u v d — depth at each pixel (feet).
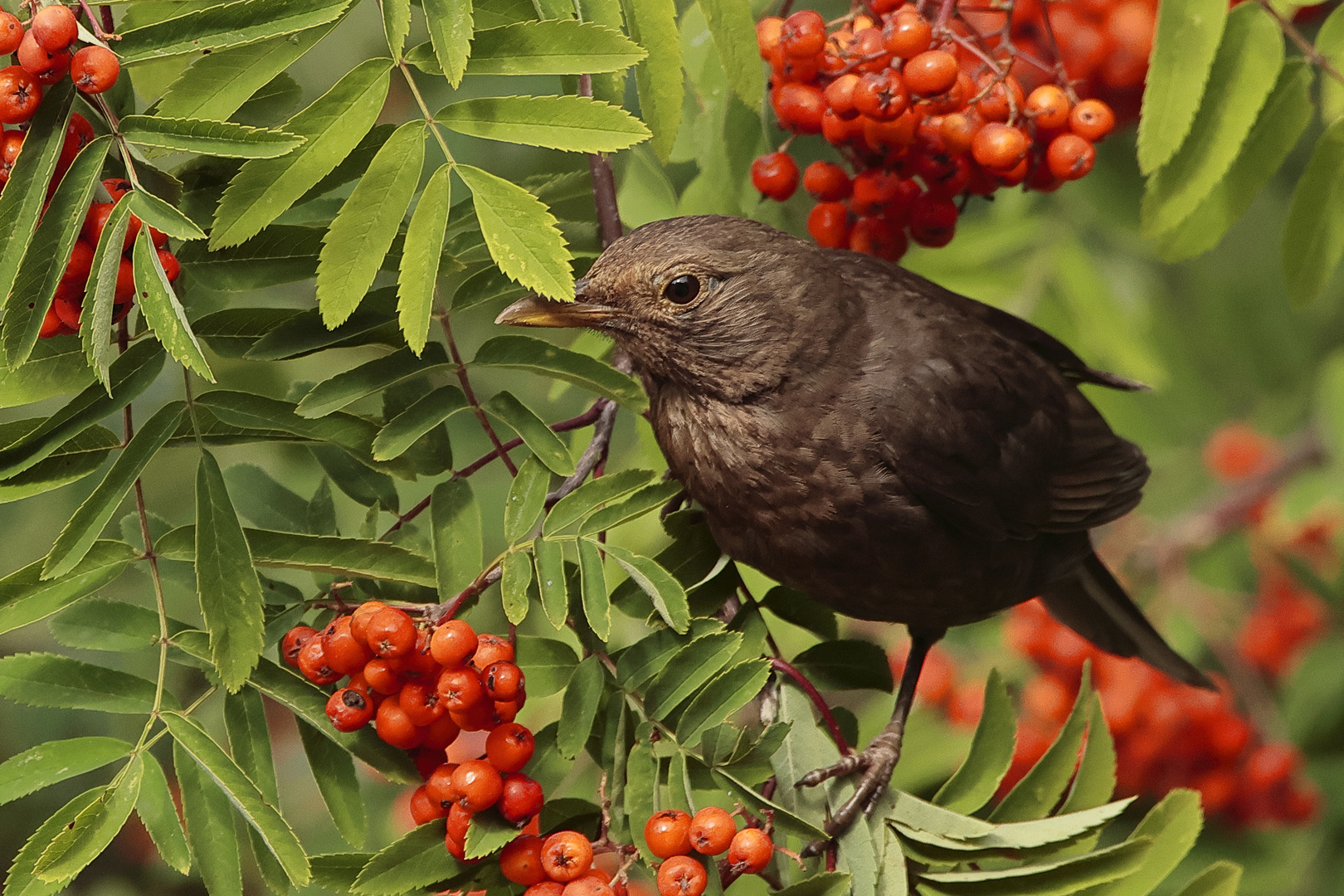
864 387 23.52
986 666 33.04
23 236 15.38
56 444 16.65
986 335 25.62
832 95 22.00
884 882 19.17
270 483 19.86
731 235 23.15
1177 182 23.44
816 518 23.38
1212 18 21.93
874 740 23.79
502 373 32.78
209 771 16.14
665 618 18.07
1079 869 18.20
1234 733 32.04
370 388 18.22
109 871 32.96
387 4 17.04
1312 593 36.19
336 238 16.53
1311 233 25.07
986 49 24.71
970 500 24.39
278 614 18.35
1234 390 36.32
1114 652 30.81
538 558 18.22
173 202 17.03
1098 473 26.99
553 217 16.56
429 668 17.01
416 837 16.89
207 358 24.95
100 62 15.21
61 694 16.80
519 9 18.69
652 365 23.29
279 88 18.72
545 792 18.02
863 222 25.11
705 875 16.34
